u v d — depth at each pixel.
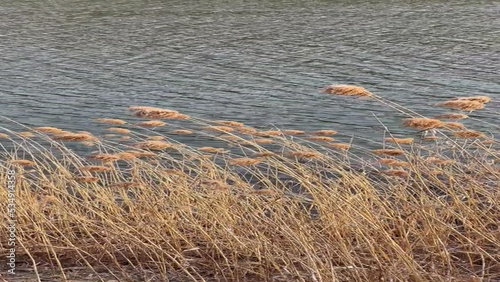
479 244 9.89
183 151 11.98
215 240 9.43
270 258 9.02
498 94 31.16
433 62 38.81
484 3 65.75
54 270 9.65
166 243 9.78
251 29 53.28
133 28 55.09
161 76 36.19
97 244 9.65
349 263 8.84
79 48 45.88
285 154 12.53
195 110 29.16
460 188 11.00
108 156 9.84
